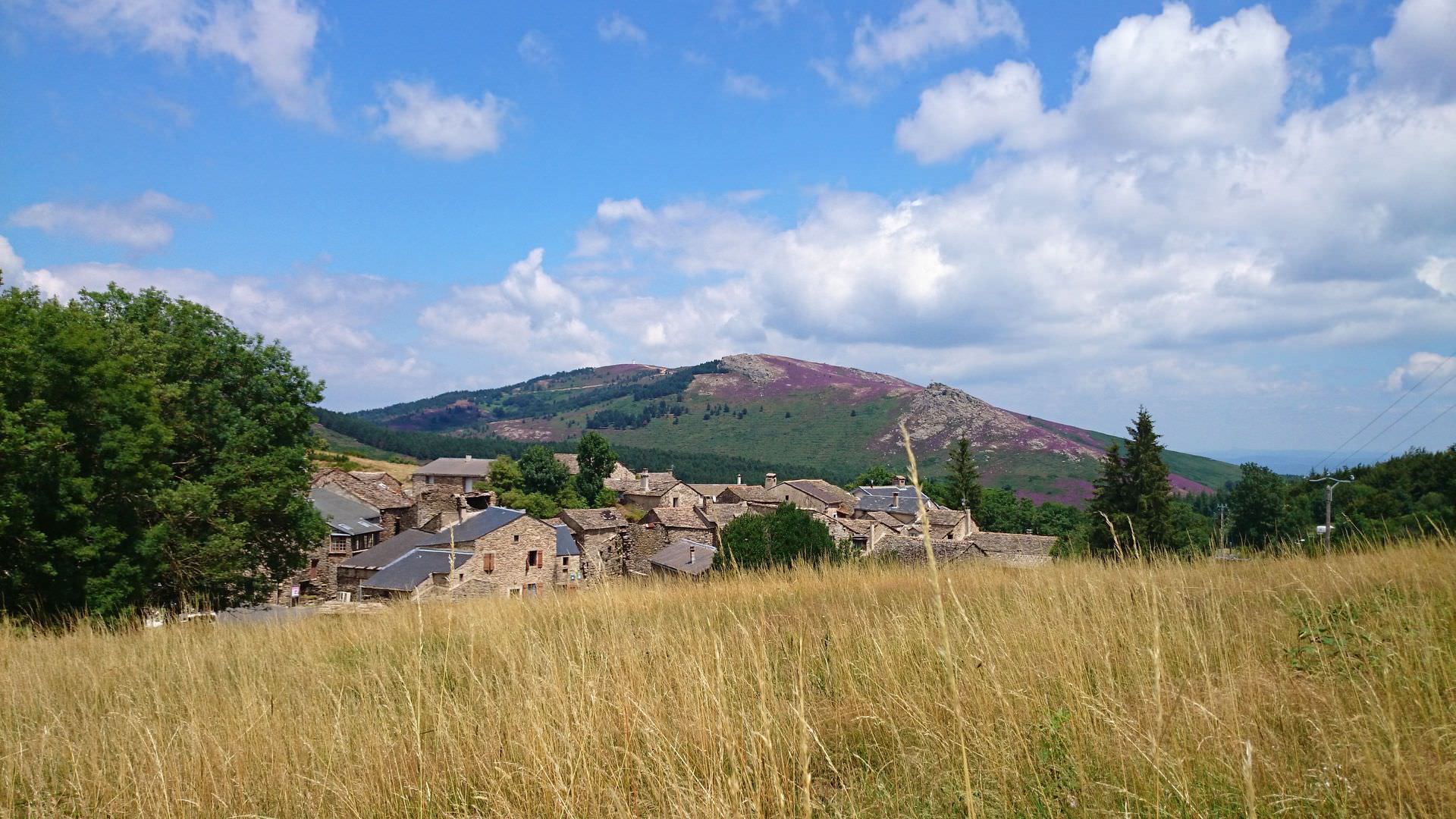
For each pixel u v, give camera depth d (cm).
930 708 524
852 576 1427
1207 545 1198
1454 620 591
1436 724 404
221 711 658
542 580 4569
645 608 1093
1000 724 448
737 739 453
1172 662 570
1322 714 437
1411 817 318
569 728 484
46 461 1797
